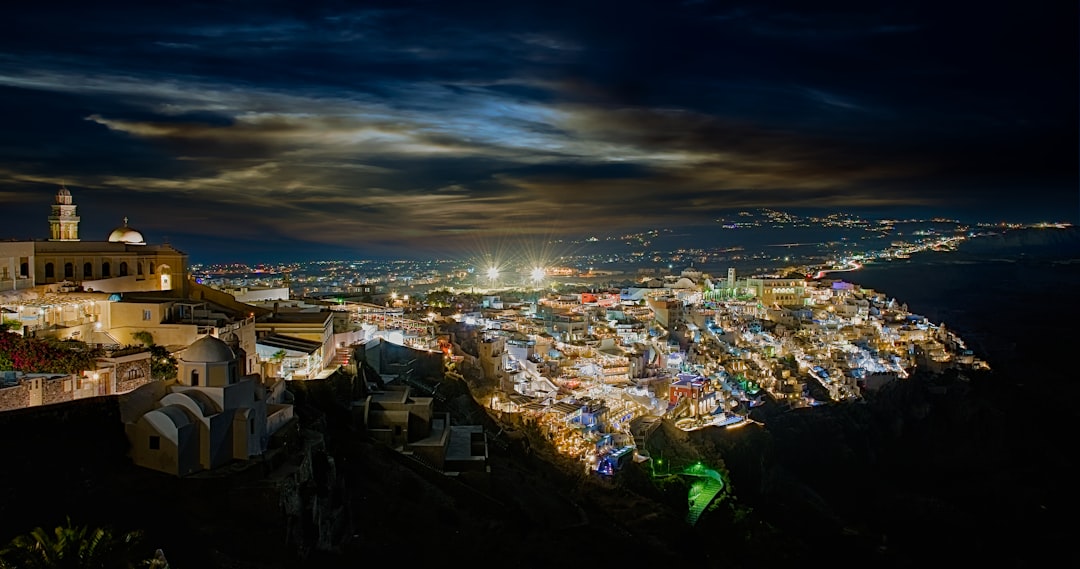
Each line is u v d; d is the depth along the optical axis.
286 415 42.69
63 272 61.66
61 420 35.16
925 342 166.75
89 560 26.92
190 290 71.31
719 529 76.38
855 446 126.81
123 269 66.19
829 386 135.50
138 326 52.94
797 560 79.31
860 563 90.50
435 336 92.44
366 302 127.62
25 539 27.14
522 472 60.31
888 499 115.88
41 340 44.50
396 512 43.62
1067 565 102.00
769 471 105.31
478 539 44.41
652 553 55.50
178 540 31.92
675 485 77.56
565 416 79.69
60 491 32.38
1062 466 139.62
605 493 68.62
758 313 171.62
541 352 104.50
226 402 36.66
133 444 35.47
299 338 64.06
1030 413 155.62
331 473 42.00
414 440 55.06
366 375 67.62
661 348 121.50
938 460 136.12
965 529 108.12
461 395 73.31
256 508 34.72
